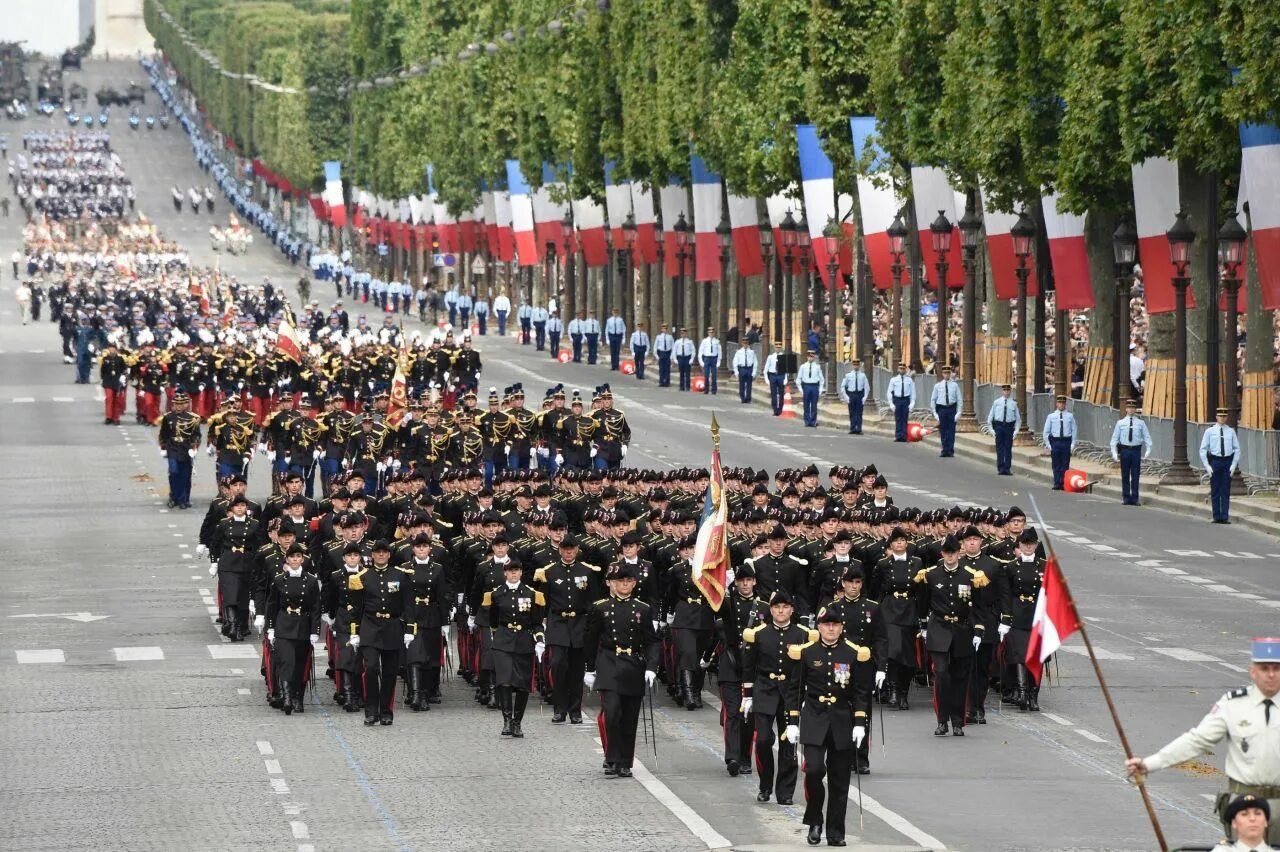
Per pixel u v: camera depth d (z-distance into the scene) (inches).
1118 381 6112.2
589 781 2647.6
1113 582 4188.0
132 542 5012.3
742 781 2655.0
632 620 2672.2
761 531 3189.0
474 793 2571.4
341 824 2404.0
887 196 7401.6
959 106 6678.2
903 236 7342.5
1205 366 5890.8
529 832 2362.2
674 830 2379.4
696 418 7628.0
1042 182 6082.7
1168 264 5580.7
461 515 3759.8
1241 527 4992.6
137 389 7790.4
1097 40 5595.5
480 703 3206.2
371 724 3034.0
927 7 6983.3
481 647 3174.2
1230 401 5206.7
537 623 2962.6
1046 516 5137.8
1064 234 6097.4
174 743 2886.3
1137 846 2295.8
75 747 2856.8
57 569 4603.8
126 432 7549.2
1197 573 4311.0
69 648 3666.3
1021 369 6565.0
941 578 2928.2
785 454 6402.6
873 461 6259.8
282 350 7258.9
